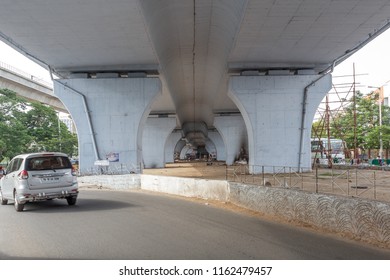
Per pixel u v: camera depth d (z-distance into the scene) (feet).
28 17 61.16
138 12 59.36
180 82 127.54
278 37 72.69
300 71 96.37
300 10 58.85
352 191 55.47
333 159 141.59
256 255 22.09
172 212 39.70
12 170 46.75
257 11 59.00
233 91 96.12
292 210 33.32
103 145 95.20
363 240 25.52
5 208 46.09
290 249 23.47
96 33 69.36
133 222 33.60
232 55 86.53
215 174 114.11
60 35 70.28
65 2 55.57
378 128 130.52
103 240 26.55
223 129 193.57
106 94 95.71
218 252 22.85
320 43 77.05
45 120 143.54
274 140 95.71
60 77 103.04
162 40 79.56
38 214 39.93
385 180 73.56
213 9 64.64
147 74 100.37
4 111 123.13
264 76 96.07
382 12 60.08
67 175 44.50
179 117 209.26
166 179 64.39
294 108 96.02
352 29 68.13
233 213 38.91
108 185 79.92
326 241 25.62
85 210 42.04
